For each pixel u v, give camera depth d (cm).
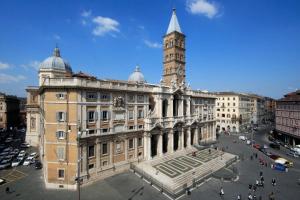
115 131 4878
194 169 5094
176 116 6544
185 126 6938
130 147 5272
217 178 4847
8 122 11275
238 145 8519
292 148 7681
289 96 9388
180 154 6353
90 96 4391
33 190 4025
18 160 5831
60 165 4184
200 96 8081
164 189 4041
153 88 5919
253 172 5381
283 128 9462
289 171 5519
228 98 12888
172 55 7675
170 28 7794
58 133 4222
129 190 4047
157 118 5834
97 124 4500
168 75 7875
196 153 6612
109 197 3744
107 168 4653
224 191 4181
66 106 4188
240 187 4406
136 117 5372
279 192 4212
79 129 4166
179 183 4322
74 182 4116
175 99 6756
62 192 3944
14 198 3662
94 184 4281
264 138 10694
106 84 4650
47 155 4234
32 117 7838
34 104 7806
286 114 9225
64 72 6569
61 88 4191
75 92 4153
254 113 15400
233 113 12700
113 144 4838
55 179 4184
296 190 4322
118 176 4706
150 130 5497
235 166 5828
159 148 5938
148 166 5088
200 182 4578
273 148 8250
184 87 7138
